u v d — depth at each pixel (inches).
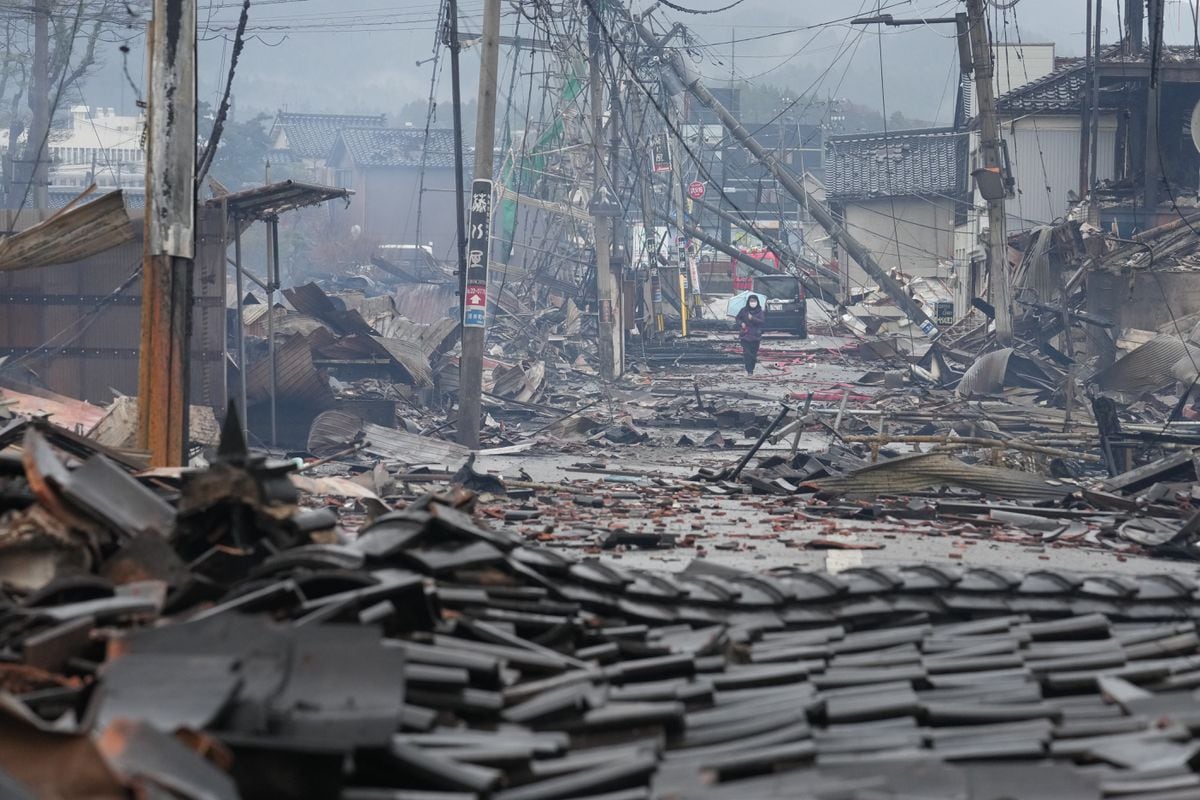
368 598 369.7
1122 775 329.4
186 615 381.4
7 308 1428.4
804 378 2701.8
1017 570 744.3
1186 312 2445.9
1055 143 3725.4
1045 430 1672.0
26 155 3535.9
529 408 1940.2
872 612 528.4
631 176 3602.4
